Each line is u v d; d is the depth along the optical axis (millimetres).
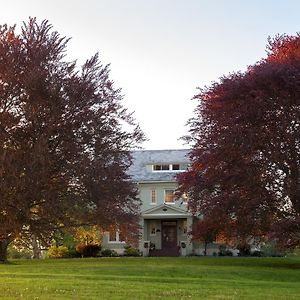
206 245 45375
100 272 20312
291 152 24719
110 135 29016
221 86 26078
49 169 26625
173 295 13141
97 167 27000
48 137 27047
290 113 24734
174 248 45812
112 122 29359
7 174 25609
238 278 19516
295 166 24766
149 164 49938
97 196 27297
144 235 46312
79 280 16453
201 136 27094
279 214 24766
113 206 28016
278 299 12938
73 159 27578
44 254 48000
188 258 31875
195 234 27750
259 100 24297
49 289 13789
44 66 27875
